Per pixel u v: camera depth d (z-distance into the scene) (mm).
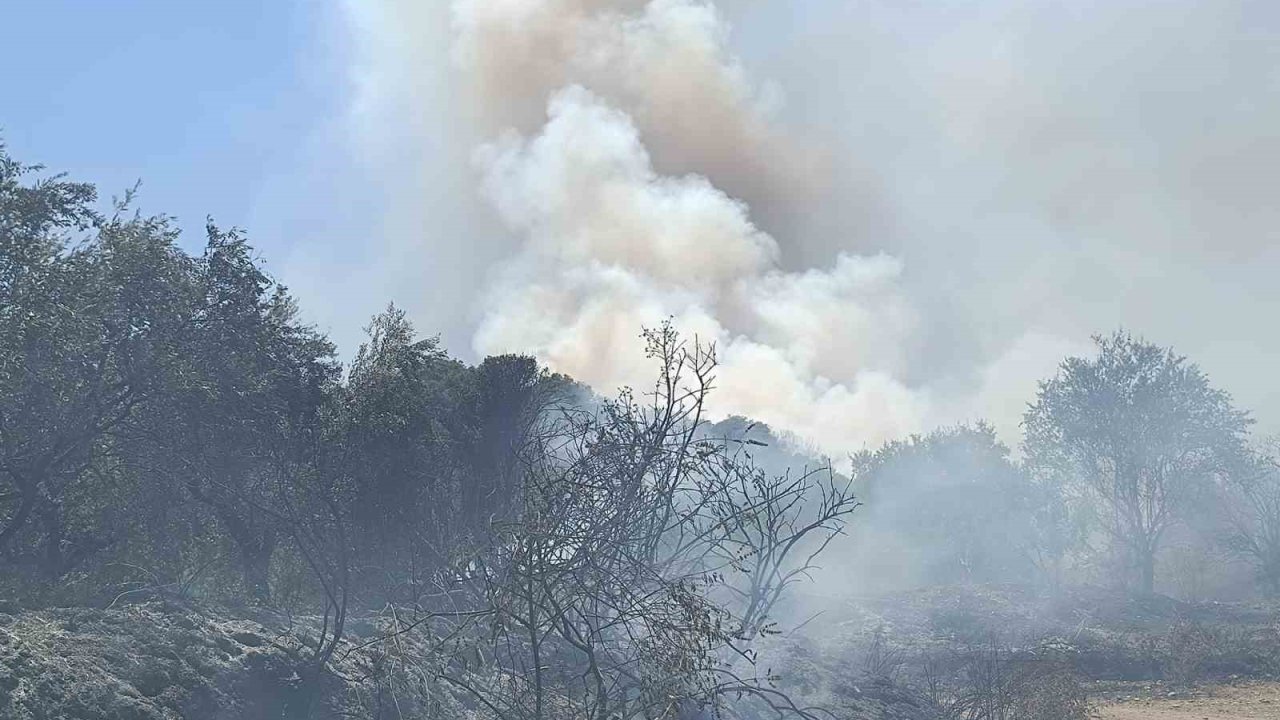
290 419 14172
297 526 11789
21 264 12969
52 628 8531
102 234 13953
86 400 13352
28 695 7410
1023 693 17969
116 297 13438
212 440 14133
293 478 12023
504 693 9070
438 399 17016
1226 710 24281
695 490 8828
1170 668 29562
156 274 13766
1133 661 29969
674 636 7785
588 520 7762
